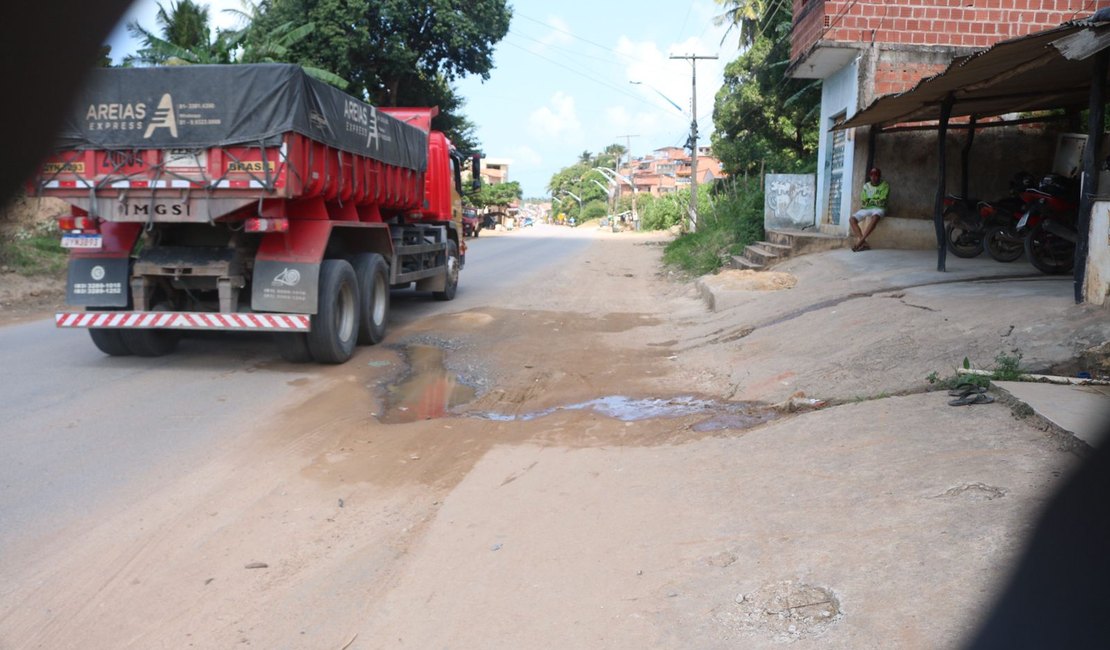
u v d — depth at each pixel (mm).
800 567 3600
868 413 5570
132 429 6367
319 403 7301
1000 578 3174
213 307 9078
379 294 10438
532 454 5840
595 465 5504
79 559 4176
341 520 4750
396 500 5055
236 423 6602
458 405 7461
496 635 3410
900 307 8609
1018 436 4543
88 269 8484
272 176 7727
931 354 6758
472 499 4988
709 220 25531
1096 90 6836
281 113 7688
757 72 28688
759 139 31391
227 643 3445
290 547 4375
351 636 3480
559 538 4316
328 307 8617
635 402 7406
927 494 4043
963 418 5043
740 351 8883
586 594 3682
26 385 7699
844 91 15516
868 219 13570
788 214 17703
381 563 4160
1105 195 6875
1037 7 13961
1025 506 3695
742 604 3400
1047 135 13477
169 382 7953
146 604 3762
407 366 9102
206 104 7715
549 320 12414
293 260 8406
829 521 4012
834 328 8602
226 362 8977
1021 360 6027
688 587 3621
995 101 11203
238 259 8562
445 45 33531
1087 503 3658
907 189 14039
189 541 4422
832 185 16547
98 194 7938
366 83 32969
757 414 6555
